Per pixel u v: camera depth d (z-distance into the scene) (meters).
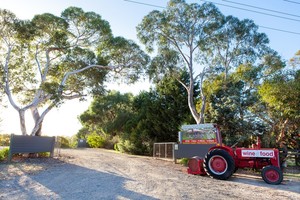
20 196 5.21
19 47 14.75
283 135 14.04
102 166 11.02
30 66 16.47
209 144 11.59
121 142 25.17
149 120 22.72
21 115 13.93
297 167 12.34
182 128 12.93
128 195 5.59
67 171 9.02
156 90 24.05
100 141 36.69
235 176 9.45
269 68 19.48
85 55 17.44
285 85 12.43
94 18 16.47
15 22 13.56
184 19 18.75
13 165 9.82
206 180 8.38
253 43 19.28
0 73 13.78
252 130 15.45
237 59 19.91
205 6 18.12
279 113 14.21
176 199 5.39
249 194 6.24
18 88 16.09
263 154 8.60
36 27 14.53
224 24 18.92
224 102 16.52
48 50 16.02
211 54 20.16
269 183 7.89
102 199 5.16
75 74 17.66
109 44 17.58
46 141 13.85
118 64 18.42
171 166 12.34
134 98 32.47
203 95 18.08
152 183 7.22
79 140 40.03
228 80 18.33
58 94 14.62
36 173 8.27
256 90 18.06
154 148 18.23
